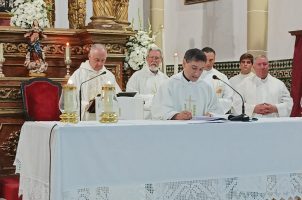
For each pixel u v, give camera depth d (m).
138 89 8.54
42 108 7.40
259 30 10.82
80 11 9.62
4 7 8.69
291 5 10.46
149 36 9.91
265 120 5.36
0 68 7.96
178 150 4.82
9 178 7.21
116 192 4.69
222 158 4.99
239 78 9.11
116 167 4.62
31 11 8.41
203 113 6.06
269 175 5.19
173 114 5.57
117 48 9.02
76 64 9.05
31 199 5.11
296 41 9.44
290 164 5.29
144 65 9.15
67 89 5.05
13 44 8.51
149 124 4.75
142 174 4.70
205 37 12.16
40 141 4.92
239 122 5.07
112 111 5.10
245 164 5.08
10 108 7.50
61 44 8.92
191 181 4.88
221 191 5.00
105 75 7.96
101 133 4.57
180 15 12.66
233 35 11.59
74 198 4.50
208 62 8.02
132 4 12.36
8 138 7.49
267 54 10.93
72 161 4.48
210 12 12.05
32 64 8.24
